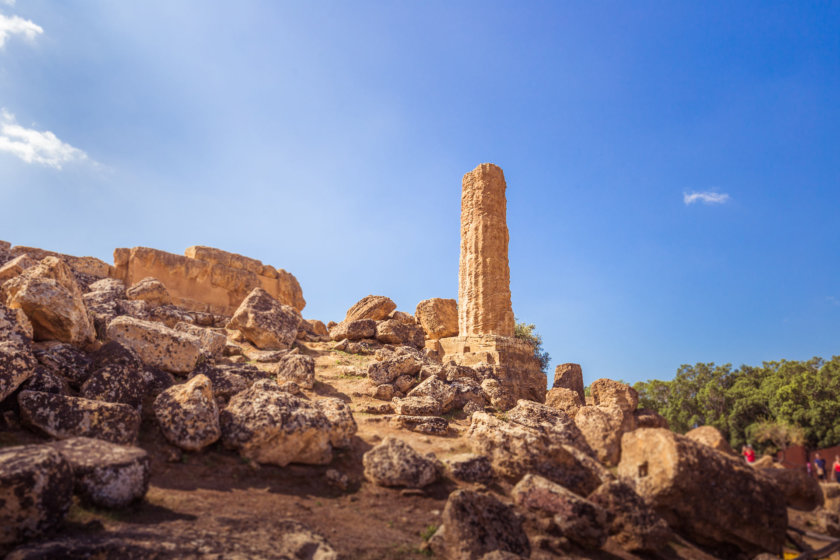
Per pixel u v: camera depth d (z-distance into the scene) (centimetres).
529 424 1145
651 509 780
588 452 1066
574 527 736
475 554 634
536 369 1955
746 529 782
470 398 1399
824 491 869
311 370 1330
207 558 525
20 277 1095
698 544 805
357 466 900
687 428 960
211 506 677
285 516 682
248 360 1521
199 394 855
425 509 779
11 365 794
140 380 925
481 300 2002
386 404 1255
